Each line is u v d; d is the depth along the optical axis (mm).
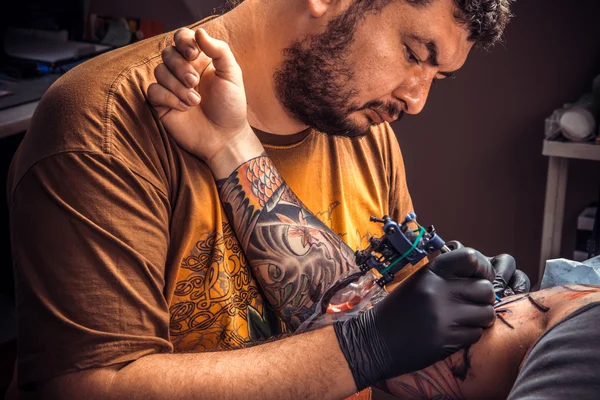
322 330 1029
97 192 976
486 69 2602
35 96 2281
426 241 1040
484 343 1041
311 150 1253
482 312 989
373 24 1064
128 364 969
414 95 1124
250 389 971
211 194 1107
